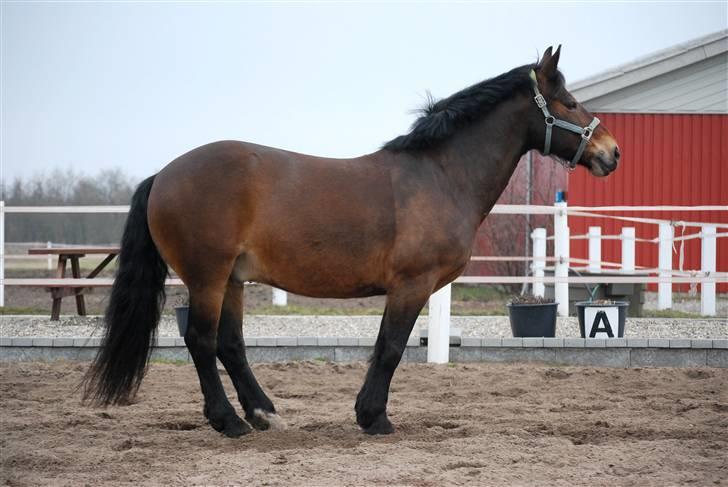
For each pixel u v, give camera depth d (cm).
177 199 654
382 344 688
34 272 2591
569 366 1068
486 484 533
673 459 592
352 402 856
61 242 3925
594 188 2083
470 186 718
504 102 736
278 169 664
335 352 1095
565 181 2323
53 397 850
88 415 761
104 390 666
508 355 1096
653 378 984
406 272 676
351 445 655
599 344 1084
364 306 1997
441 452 617
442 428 714
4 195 3981
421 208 679
